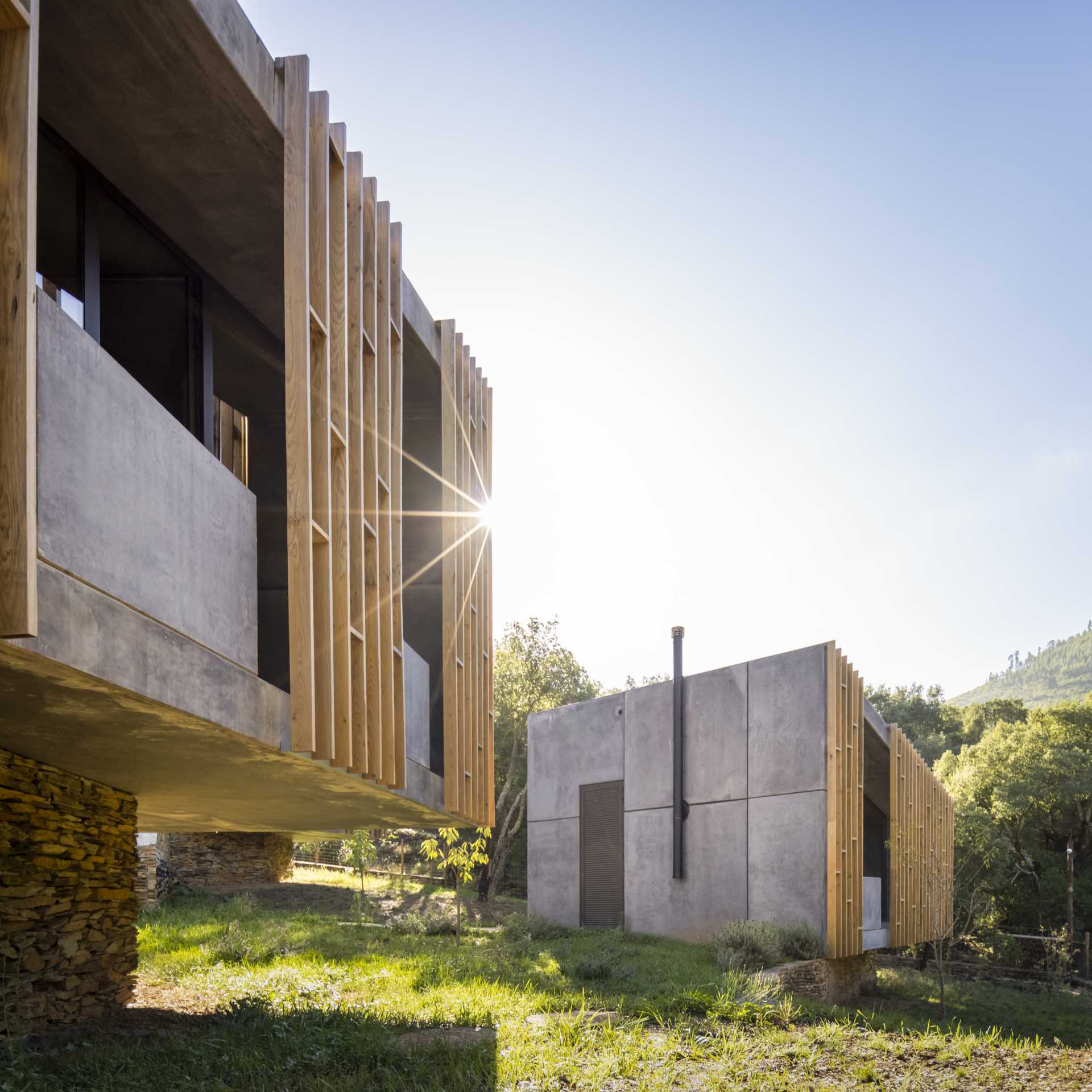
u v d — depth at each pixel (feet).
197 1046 25.43
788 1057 32.22
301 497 23.00
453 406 38.11
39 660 14.28
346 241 26.45
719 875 69.05
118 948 31.71
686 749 73.41
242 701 21.40
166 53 20.40
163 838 85.92
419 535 44.88
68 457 15.24
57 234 24.07
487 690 43.75
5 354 13.14
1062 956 87.40
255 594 23.59
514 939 67.15
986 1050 36.24
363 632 26.81
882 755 77.30
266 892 82.28
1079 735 128.67
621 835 78.74
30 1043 24.75
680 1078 28.07
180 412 28.73
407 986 40.78
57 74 21.07
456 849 63.31
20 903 25.91
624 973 50.37
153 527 18.25
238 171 24.85
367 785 29.73
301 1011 31.96
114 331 26.43
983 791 120.78
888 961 90.22
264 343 35.73
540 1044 30.25
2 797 24.85
